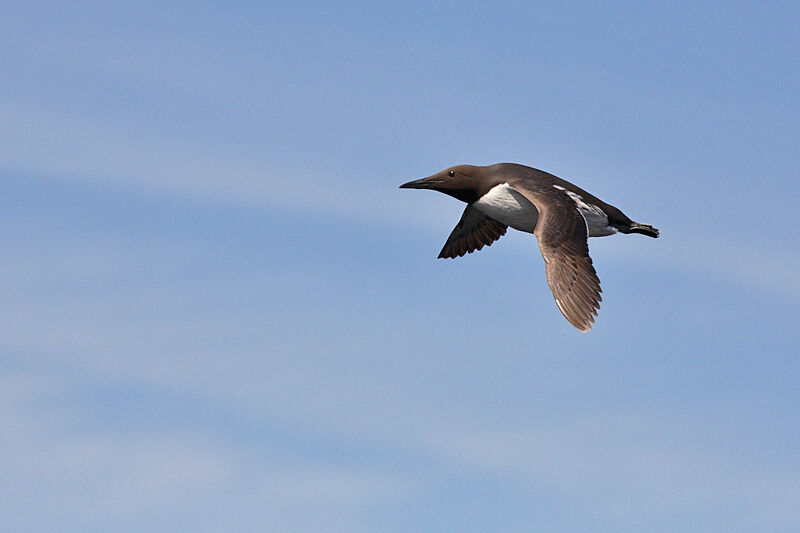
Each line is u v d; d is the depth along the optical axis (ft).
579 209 57.47
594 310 51.65
